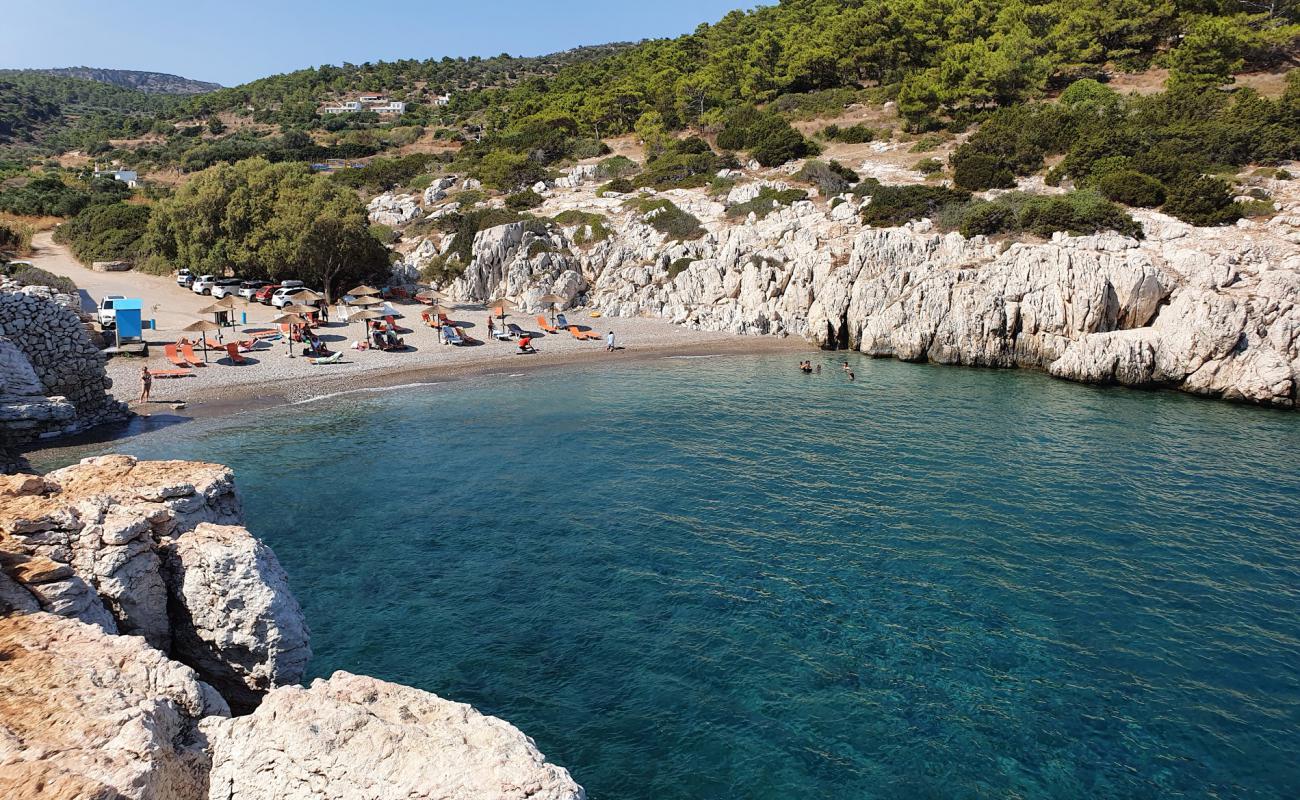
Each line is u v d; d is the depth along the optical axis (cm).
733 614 2147
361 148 14812
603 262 7694
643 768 1553
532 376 5181
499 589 2258
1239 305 4753
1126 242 5722
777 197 7950
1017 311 5597
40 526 1348
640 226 7944
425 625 2053
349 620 2066
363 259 7044
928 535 2689
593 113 12250
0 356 3359
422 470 3269
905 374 5397
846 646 2005
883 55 11244
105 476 1638
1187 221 5981
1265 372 4591
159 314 6072
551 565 2417
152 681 1110
